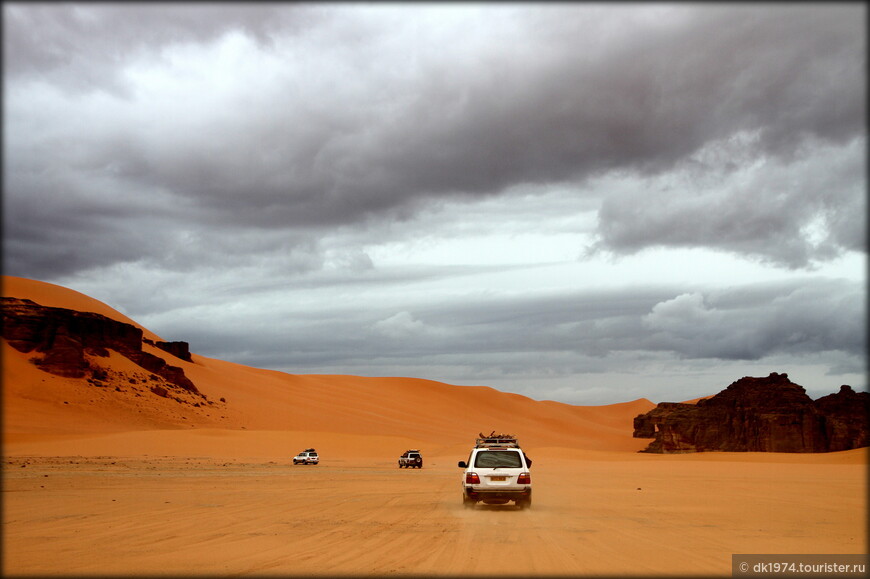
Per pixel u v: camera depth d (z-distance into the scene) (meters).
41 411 110.81
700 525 18.94
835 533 17.31
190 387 153.62
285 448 101.75
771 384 138.25
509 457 22.97
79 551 14.12
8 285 160.88
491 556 13.47
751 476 51.53
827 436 125.94
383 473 54.22
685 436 134.38
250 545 14.93
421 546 14.78
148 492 29.95
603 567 12.30
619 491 34.09
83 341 139.62
